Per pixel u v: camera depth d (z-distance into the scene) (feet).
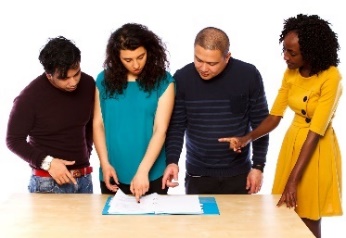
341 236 11.25
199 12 11.19
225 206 7.13
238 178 8.38
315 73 7.43
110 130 7.80
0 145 11.46
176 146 8.04
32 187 7.88
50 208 7.03
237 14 11.20
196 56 7.45
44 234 6.19
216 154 8.18
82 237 6.09
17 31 11.27
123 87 7.62
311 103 7.48
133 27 7.27
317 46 7.25
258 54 11.25
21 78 11.35
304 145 7.36
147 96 7.61
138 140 7.70
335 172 7.72
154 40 7.43
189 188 8.54
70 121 7.70
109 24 11.26
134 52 7.16
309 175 7.64
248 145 8.43
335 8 11.04
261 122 8.18
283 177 7.91
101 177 8.03
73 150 7.84
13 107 7.57
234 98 8.00
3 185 11.48
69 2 11.24
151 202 7.20
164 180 7.66
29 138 7.83
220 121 8.05
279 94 8.04
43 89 7.55
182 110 8.18
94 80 7.94
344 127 11.09
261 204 7.22
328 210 7.77
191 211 6.84
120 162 7.82
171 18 11.21
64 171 7.42
